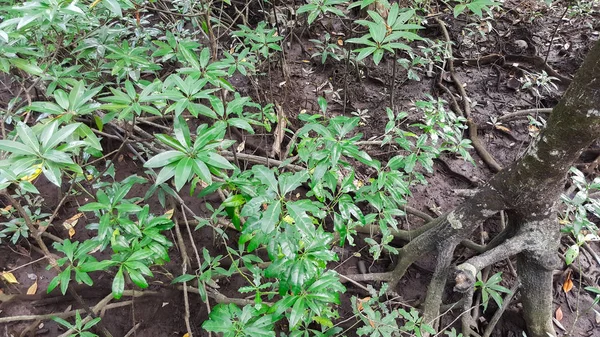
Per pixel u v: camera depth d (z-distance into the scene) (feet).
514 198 6.50
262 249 8.61
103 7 7.16
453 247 7.25
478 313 7.88
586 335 7.87
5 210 7.89
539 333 7.38
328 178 5.50
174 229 8.93
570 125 5.26
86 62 8.31
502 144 11.32
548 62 13.42
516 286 7.45
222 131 4.87
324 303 6.09
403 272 8.05
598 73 4.73
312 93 12.06
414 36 5.67
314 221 5.99
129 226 5.25
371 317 6.41
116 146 9.91
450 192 10.20
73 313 7.36
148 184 9.62
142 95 5.14
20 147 4.00
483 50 13.79
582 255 8.96
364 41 5.78
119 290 5.04
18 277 8.09
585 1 14.82
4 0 6.08
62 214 8.98
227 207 5.36
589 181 10.12
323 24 13.76
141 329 7.62
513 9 14.98
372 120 11.46
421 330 6.97
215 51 7.48
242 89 11.70
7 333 7.37
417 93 12.37
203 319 7.68
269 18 12.17
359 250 8.52
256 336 4.97
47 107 4.76
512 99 12.44
